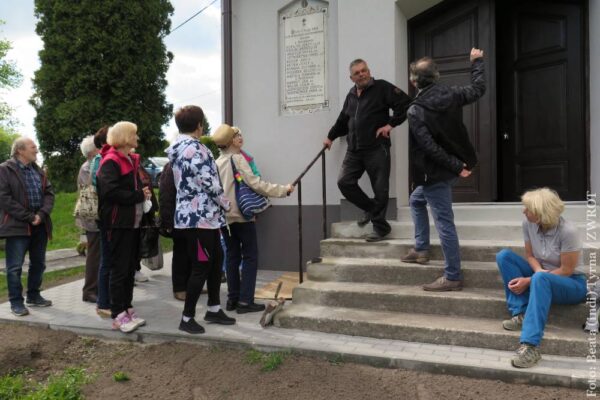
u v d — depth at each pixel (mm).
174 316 4250
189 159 3557
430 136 3572
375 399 2787
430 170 3646
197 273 3670
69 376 3275
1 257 8188
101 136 4469
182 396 2953
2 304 4906
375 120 4480
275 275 5605
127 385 3127
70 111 14336
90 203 4625
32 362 3570
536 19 5531
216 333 3693
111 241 3830
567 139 5348
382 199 4531
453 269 3762
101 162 3834
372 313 3766
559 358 3021
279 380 3051
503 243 4172
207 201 3619
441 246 3906
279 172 5797
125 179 3832
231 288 4344
